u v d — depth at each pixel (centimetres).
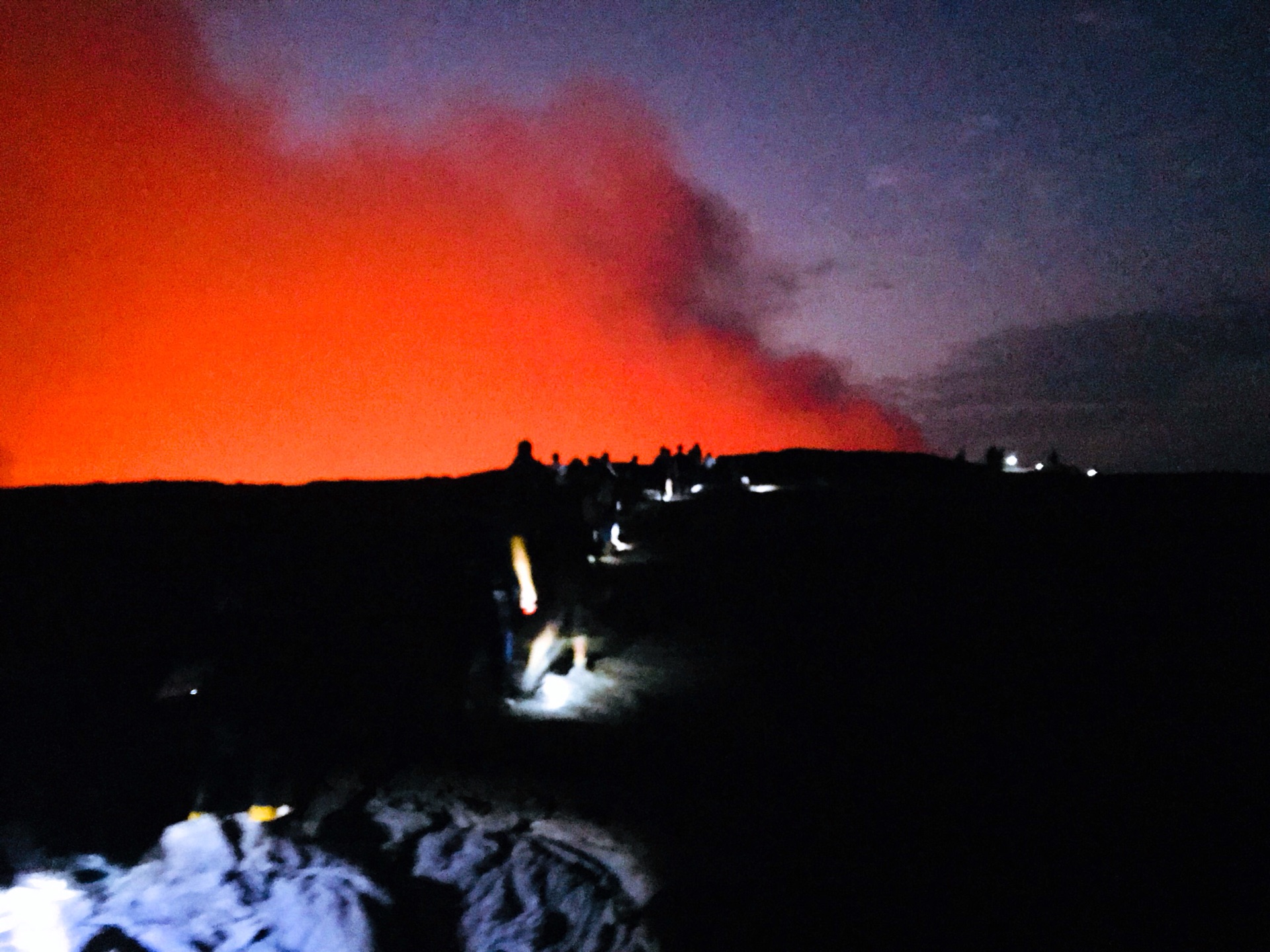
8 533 1678
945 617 1143
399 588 1225
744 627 1159
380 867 510
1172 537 1650
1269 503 2111
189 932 429
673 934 447
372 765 648
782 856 521
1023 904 459
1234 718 711
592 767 663
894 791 606
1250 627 984
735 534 2122
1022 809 568
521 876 504
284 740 607
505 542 842
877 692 841
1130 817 549
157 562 1394
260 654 676
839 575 1516
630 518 2459
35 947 414
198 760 572
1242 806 557
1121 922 438
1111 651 928
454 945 447
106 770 563
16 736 597
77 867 489
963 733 715
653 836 551
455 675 859
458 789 620
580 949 444
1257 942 417
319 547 1609
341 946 421
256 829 529
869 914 456
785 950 430
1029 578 1365
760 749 697
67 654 779
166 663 722
